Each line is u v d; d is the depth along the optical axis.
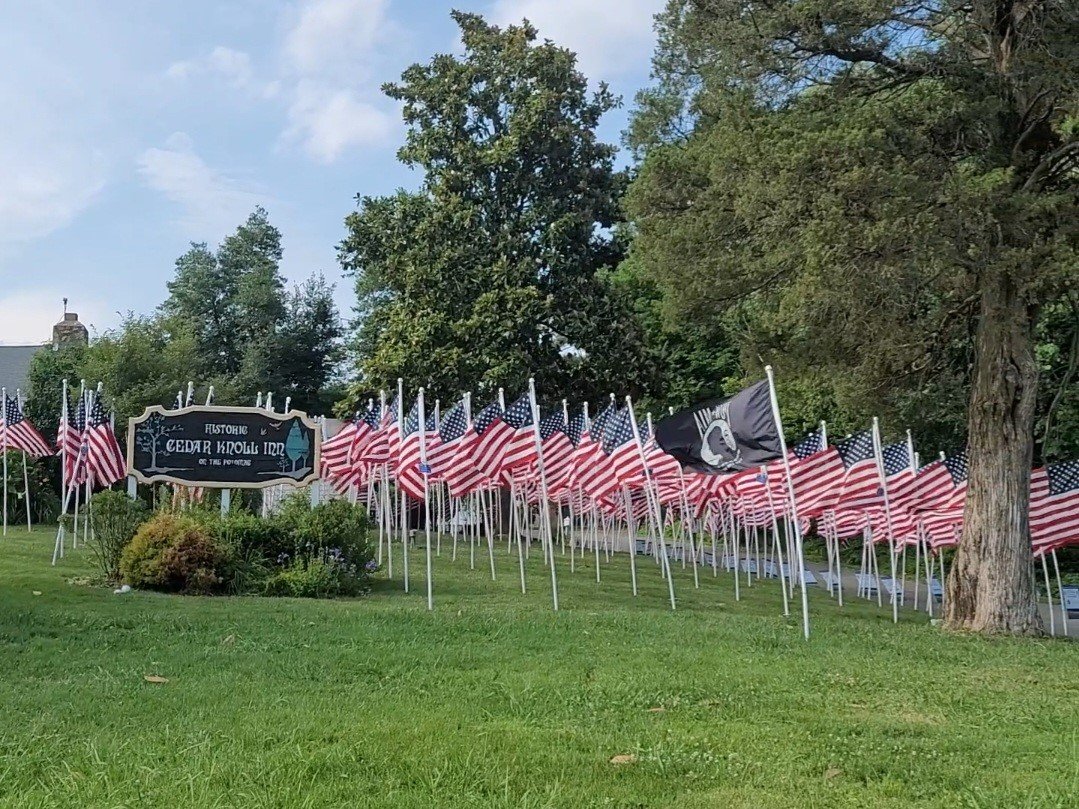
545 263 31.31
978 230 14.52
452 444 16.94
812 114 15.77
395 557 23.75
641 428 21.62
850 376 19.66
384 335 32.03
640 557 31.05
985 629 16.42
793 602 20.72
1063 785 6.29
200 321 55.16
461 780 6.10
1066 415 27.27
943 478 19.92
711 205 17.22
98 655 10.19
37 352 40.19
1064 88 15.07
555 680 9.36
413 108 32.84
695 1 17.31
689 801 5.82
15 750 6.61
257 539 17.44
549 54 32.31
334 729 7.25
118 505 17.03
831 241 14.20
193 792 5.77
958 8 15.91
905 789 6.17
